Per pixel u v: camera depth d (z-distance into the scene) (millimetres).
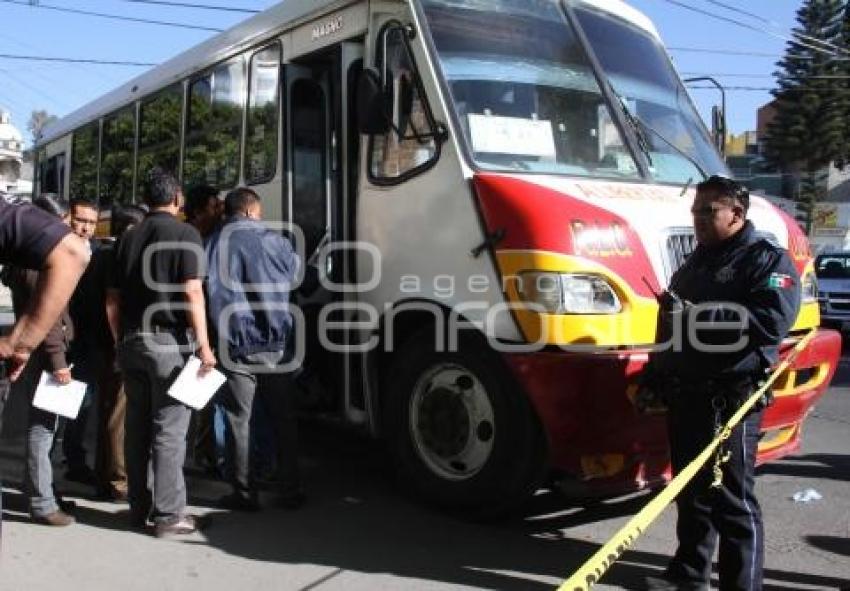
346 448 7254
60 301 3230
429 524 5402
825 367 5738
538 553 4953
